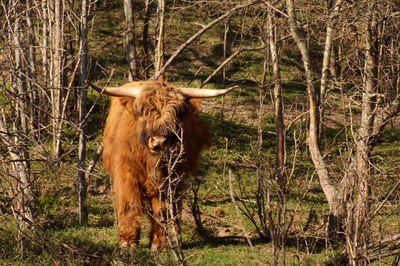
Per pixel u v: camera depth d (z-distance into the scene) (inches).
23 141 401.7
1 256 430.6
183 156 454.9
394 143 1095.0
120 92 443.8
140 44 1444.4
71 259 417.4
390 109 451.5
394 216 616.1
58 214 601.3
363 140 391.2
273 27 665.0
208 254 474.0
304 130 1034.7
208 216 645.3
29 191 476.7
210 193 751.7
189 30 1576.0
